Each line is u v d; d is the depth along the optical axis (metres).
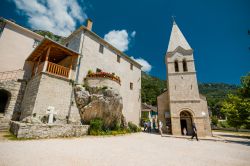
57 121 13.17
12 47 16.81
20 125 9.21
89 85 15.99
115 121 17.00
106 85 15.88
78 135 12.29
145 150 8.78
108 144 9.77
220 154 8.78
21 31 17.94
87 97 15.08
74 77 15.77
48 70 13.45
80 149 7.70
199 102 19.97
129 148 9.01
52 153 6.52
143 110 42.75
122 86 22.83
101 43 20.20
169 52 23.38
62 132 11.19
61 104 13.81
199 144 12.69
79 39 17.62
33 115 11.80
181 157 7.57
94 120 14.66
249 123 21.78
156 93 63.34
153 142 12.34
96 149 8.00
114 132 15.43
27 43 18.14
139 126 25.38
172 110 20.50
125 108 22.58
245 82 21.67
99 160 6.04
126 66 24.67
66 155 6.38
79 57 16.50
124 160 6.33
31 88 14.04
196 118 19.50
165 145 11.22
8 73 15.80
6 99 15.12
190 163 6.51
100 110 15.02
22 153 6.18
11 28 17.20
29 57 16.81
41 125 10.09
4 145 7.28
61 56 17.19
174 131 19.55
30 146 7.52
